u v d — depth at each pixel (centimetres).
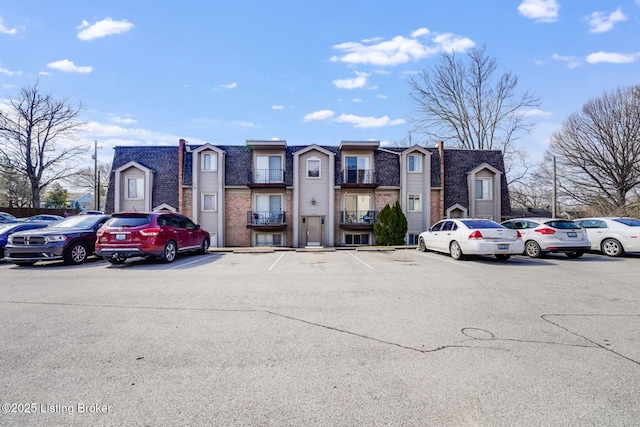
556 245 1180
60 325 475
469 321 496
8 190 4050
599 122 3344
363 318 511
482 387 308
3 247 1212
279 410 273
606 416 264
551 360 363
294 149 2456
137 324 481
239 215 2353
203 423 256
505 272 920
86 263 1145
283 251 1666
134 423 256
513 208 3606
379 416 265
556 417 263
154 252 1075
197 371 339
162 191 2350
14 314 528
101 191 5975
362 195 2406
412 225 2386
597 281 793
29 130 3366
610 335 438
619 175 3256
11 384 313
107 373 334
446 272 923
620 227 1263
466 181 2498
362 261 1187
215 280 816
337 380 321
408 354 379
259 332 450
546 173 3638
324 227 2325
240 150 2450
